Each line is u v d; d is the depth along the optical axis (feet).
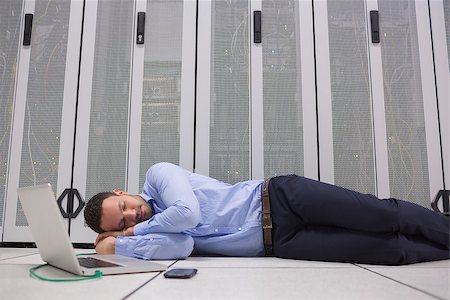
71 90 9.85
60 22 10.11
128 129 9.73
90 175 9.57
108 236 6.28
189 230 6.70
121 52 10.02
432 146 9.62
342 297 3.21
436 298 3.15
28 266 5.16
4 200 9.49
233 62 9.97
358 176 9.52
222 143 9.67
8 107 9.82
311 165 9.55
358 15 10.11
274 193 6.42
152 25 10.11
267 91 9.84
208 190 6.84
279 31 10.09
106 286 3.61
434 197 9.43
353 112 9.75
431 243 5.74
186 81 9.88
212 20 10.12
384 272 4.65
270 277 4.24
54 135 9.71
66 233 3.77
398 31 10.09
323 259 5.86
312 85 9.83
